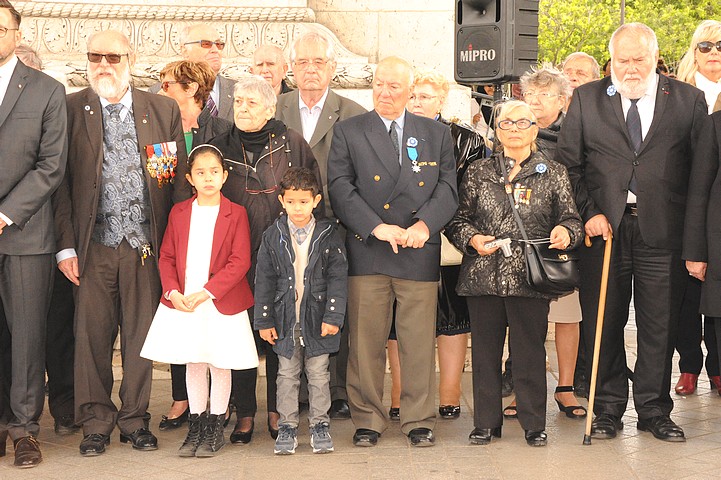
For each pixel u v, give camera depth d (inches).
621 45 212.7
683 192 216.7
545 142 241.3
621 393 222.4
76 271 211.8
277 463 201.2
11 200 197.3
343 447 213.0
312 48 237.9
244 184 219.8
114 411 214.7
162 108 214.2
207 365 210.8
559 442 215.5
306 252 210.1
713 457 201.9
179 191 215.3
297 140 223.8
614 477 189.0
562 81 247.4
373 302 213.6
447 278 237.6
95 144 207.9
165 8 347.3
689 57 268.5
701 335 263.9
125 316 212.7
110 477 192.2
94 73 206.5
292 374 210.1
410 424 215.2
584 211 220.1
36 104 200.5
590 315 221.5
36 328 205.9
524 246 209.3
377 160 212.2
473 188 216.7
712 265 210.2
